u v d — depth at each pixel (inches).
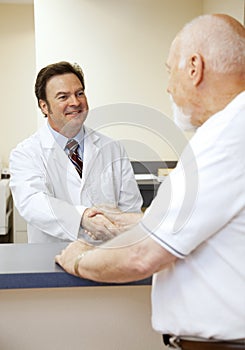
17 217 153.8
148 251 34.9
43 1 135.6
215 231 34.4
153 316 39.6
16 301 48.5
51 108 65.6
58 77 66.1
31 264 44.3
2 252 49.3
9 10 190.2
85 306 49.3
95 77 140.6
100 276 38.3
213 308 35.3
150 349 50.2
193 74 35.6
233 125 33.9
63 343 49.4
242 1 108.9
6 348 48.8
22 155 69.3
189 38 35.8
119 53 140.4
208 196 33.5
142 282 42.6
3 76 193.6
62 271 41.9
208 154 34.0
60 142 52.2
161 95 143.1
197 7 141.6
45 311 48.9
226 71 34.8
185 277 36.3
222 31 34.8
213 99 35.7
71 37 137.6
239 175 33.6
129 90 142.2
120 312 49.7
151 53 141.5
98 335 49.8
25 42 192.4
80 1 136.9
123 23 139.3
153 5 139.9
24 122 196.5
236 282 34.8
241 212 34.2
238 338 35.3
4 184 164.6
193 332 36.4
